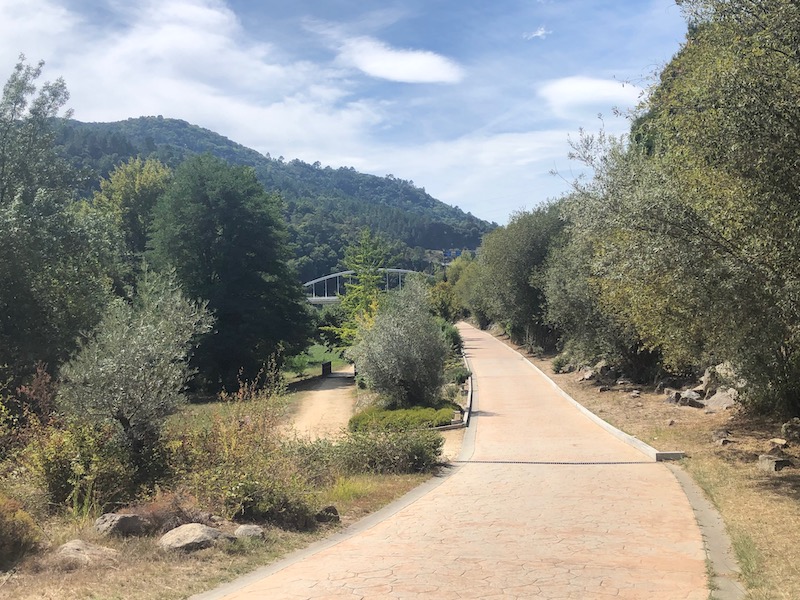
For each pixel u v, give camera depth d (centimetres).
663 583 587
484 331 7356
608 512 902
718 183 1006
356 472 1314
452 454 1542
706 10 973
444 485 1171
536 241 4322
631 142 1747
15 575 581
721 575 611
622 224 1084
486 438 1727
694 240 984
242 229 4231
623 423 1767
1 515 669
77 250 2355
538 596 552
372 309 3769
